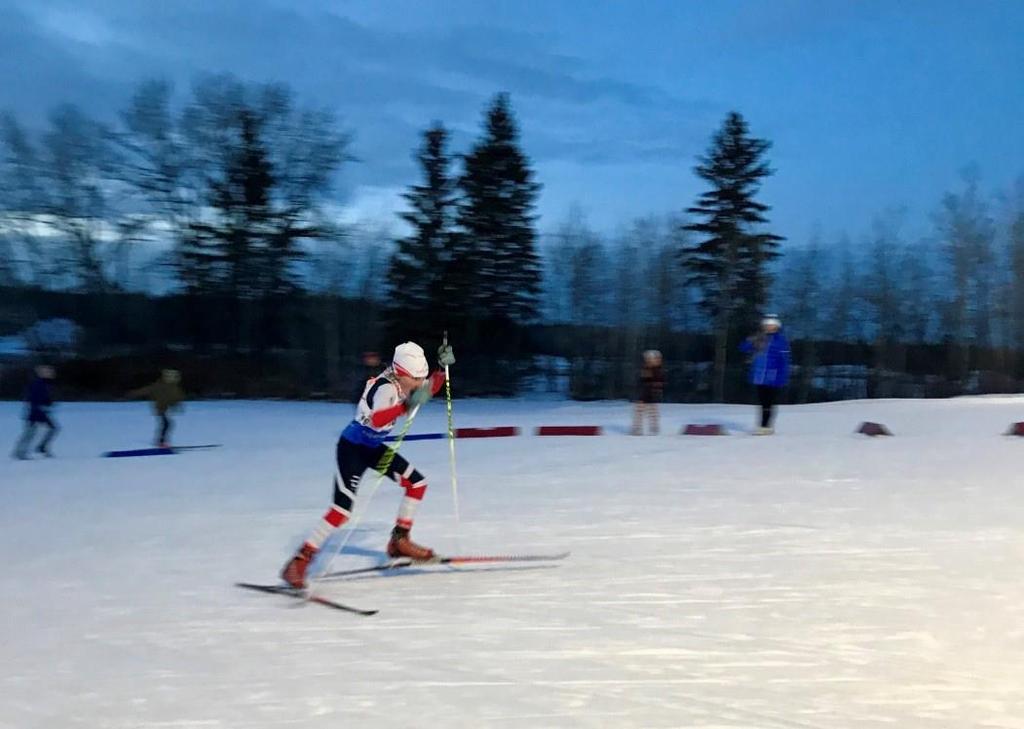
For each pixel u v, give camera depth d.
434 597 5.89
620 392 38.50
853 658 4.70
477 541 7.38
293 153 37.72
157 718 4.15
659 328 40.62
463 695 4.33
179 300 37.78
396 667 4.70
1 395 29.33
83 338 35.84
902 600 5.60
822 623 5.23
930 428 14.80
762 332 14.68
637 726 3.97
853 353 40.69
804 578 6.11
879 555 6.64
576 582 6.14
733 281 39.91
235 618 5.57
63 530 8.38
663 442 13.84
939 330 39.44
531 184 37.78
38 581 6.54
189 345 37.69
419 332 36.66
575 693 4.33
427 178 37.22
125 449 15.83
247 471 12.34
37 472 12.64
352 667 4.71
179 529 8.30
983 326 37.97
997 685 4.35
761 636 5.04
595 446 13.62
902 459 11.17
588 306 40.44
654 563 6.56
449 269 37.00
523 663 4.72
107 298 37.53
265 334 38.00
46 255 36.94
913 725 3.95
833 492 9.06
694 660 4.71
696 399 37.84
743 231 40.06
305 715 4.15
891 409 18.53
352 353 37.16
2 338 35.19
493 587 6.08
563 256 40.41
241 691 4.43
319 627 5.36
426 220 37.25
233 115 37.22
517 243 37.84
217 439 17.31
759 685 4.39
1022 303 36.88
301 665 4.76
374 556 7.02
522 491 9.66
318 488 10.62
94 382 30.56
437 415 22.58
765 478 10.01
